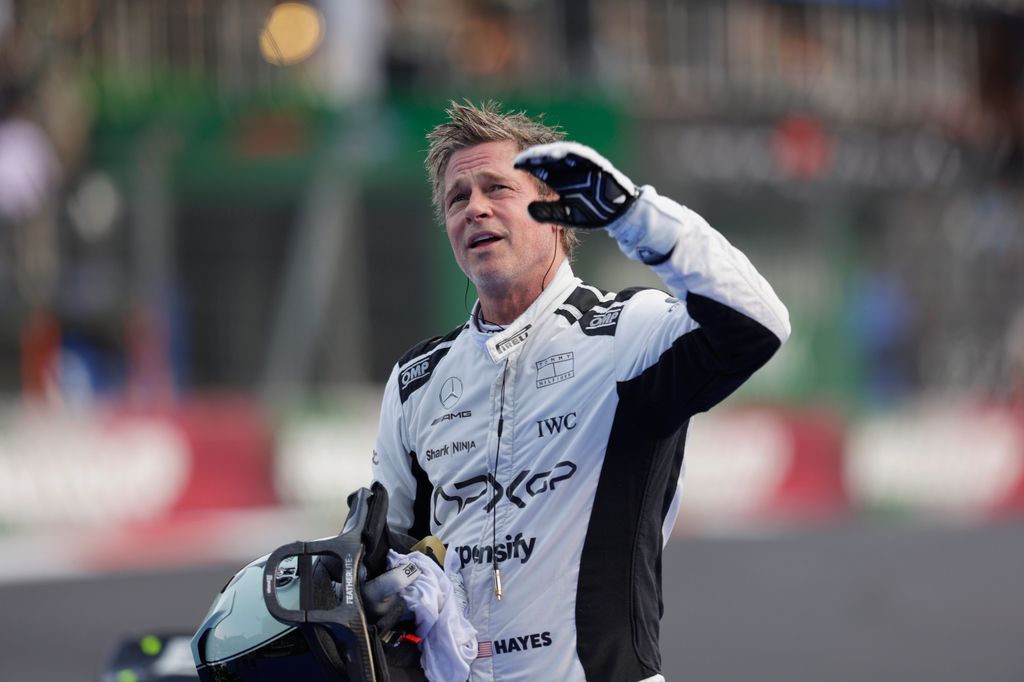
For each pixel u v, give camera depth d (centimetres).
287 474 3975
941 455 4906
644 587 920
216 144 4503
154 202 4572
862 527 4450
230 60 4547
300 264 4894
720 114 5094
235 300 4872
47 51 4294
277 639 890
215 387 4800
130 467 3753
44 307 4347
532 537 921
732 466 4459
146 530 3738
